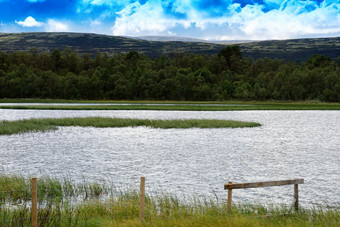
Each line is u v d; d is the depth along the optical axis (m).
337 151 35.31
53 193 17.61
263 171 25.62
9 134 43.94
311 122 69.69
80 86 170.75
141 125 55.81
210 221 11.34
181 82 175.62
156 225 11.16
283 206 16.11
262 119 76.19
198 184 21.52
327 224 11.69
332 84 166.00
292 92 166.25
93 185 19.22
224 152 33.88
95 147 35.88
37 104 121.62
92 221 11.88
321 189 20.80
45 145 36.50
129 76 183.00
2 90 162.38
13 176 20.36
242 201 18.08
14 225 11.13
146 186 20.80
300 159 30.55
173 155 31.91
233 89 175.88
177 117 75.81
